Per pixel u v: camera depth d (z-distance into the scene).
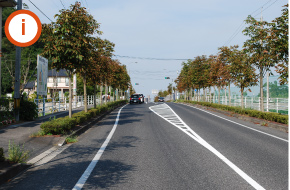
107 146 8.17
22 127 11.55
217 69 27.77
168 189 4.40
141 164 6.00
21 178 5.02
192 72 39.84
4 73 49.59
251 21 18.20
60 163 6.12
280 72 14.25
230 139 9.59
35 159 6.44
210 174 5.23
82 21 11.69
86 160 6.39
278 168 5.71
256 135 10.77
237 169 5.59
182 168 5.66
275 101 23.05
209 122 15.55
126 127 13.05
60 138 8.84
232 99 32.25
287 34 14.00
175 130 11.91
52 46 11.32
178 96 77.94
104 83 24.88
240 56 21.39
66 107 25.78
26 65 48.59
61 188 4.45
